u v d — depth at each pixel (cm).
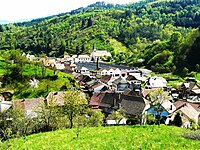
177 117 7325
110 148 3006
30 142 3675
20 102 8500
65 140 3628
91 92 12412
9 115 6062
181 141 3162
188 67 19100
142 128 4141
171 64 19900
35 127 5606
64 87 11506
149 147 2931
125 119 7156
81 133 4003
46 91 11019
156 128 4112
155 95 6197
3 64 12800
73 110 5594
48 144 3491
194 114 8462
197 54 19512
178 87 13638
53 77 11956
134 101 8612
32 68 13012
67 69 19700
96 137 3653
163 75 18375
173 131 3828
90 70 19825
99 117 6191
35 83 11256
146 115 6812
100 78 16312
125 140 3341
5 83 11231
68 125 5681
